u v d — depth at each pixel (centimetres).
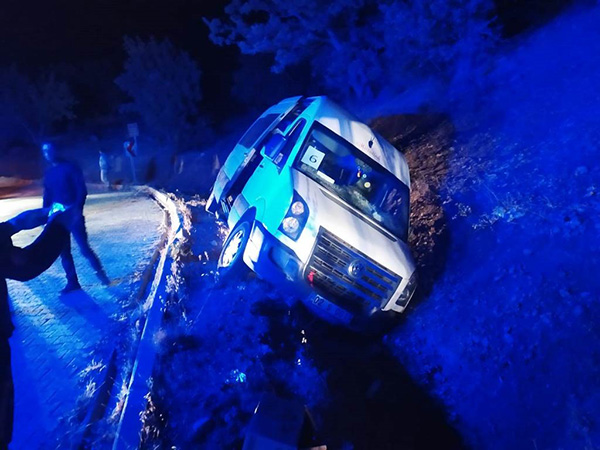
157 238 848
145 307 504
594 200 549
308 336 579
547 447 375
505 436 412
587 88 809
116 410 346
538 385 426
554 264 521
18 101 3509
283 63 1670
